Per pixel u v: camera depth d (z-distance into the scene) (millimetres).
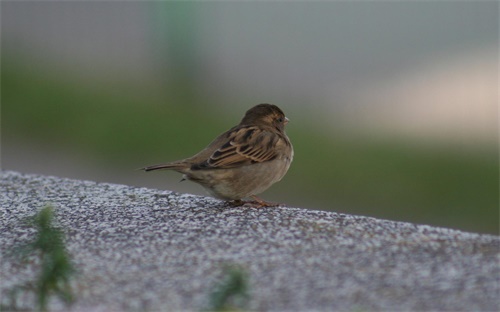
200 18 23219
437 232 7016
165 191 9023
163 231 7273
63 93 19297
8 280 6156
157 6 22859
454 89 20031
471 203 14188
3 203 8539
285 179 14938
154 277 6133
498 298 5559
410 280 5906
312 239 6902
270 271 6160
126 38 24922
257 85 21906
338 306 5520
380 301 5574
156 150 16625
